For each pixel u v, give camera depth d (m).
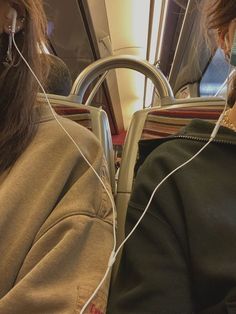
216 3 0.80
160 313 0.61
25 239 0.69
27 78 0.87
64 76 1.42
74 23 3.61
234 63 0.77
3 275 0.67
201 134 0.80
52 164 0.78
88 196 0.73
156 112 1.12
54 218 0.71
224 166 0.73
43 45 0.95
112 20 4.41
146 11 4.09
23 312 0.61
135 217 0.72
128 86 6.73
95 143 0.84
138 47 5.06
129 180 1.00
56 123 0.85
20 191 0.74
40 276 0.63
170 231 0.69
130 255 0.68
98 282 0.65
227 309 0.59
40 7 0.91
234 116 0.80
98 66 1.23
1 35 0.85
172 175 0.73
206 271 0.63
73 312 0.60
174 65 3.66
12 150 0.81
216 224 0.66
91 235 0.70
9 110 0.83
